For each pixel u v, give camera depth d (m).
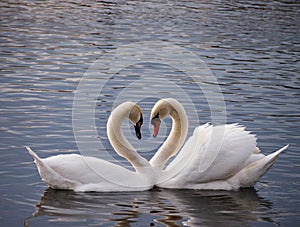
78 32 27.05
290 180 12.37
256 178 12.08
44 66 20.88
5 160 12.67
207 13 33.47
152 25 29.34
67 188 11.62
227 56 23.50
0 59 21.58
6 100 16.89
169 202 11.29
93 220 10.23
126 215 10.51
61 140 13.99
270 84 19.62
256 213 10.71
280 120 15.99
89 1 36.50
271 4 37.22
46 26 28.11
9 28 27.20
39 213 10.43
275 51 24.77
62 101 16.98
